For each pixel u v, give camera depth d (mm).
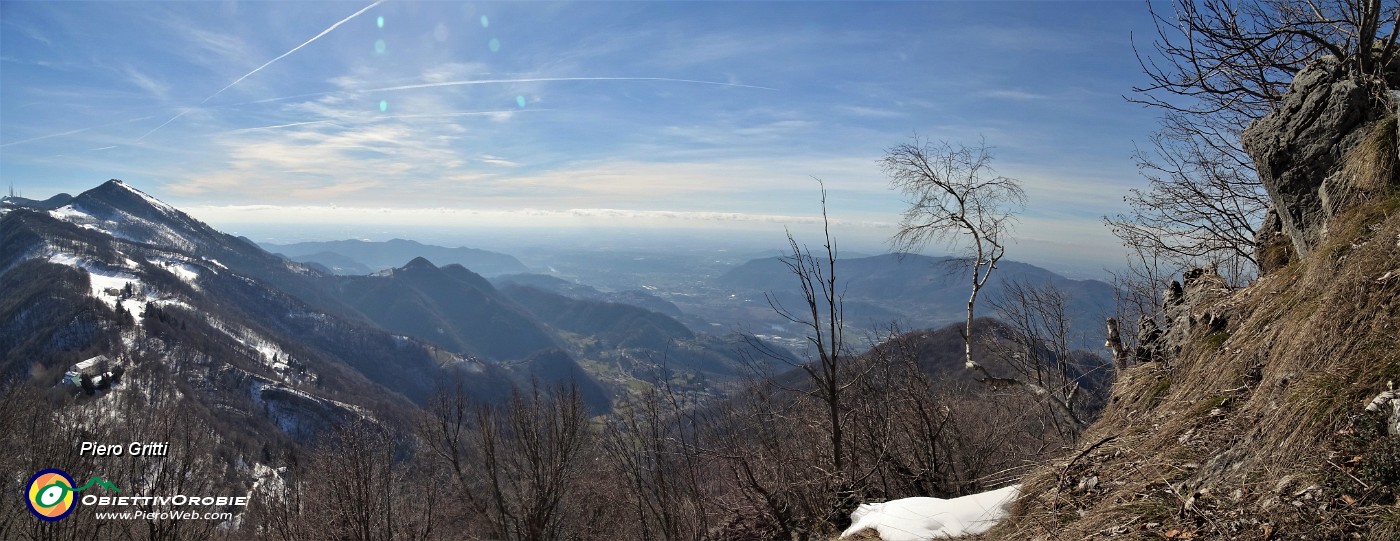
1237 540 3258
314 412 89188
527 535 16547
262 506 20016
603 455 16094
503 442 18094
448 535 17656
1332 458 3244
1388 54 6000
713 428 10148
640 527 14312
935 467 9086
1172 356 6195
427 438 19172
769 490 8383
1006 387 9508
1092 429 6336
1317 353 3865
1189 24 7910
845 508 7734
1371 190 4961
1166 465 4168
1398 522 2760
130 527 19672
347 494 17703
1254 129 7074
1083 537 4008
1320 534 2992
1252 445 3779
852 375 9578
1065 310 12102
